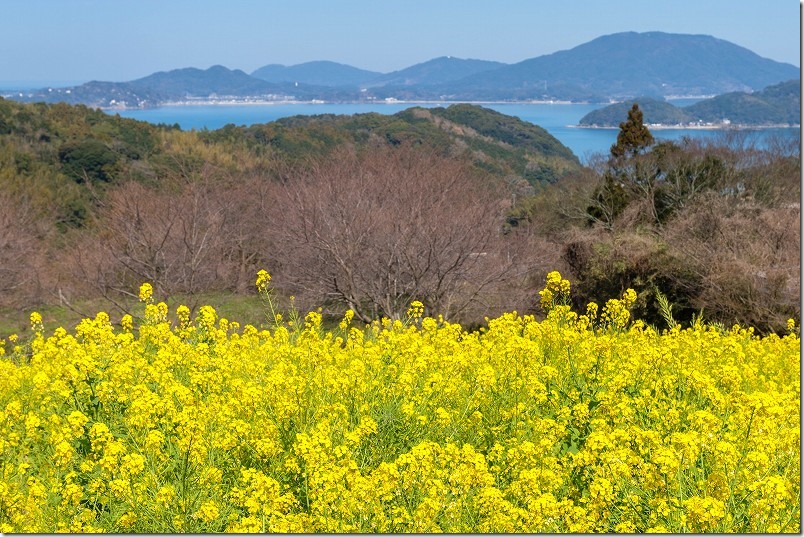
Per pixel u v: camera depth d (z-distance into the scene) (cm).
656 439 426
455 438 495
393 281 1989
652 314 1923
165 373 540
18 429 495
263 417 491
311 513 410
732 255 1867
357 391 527
